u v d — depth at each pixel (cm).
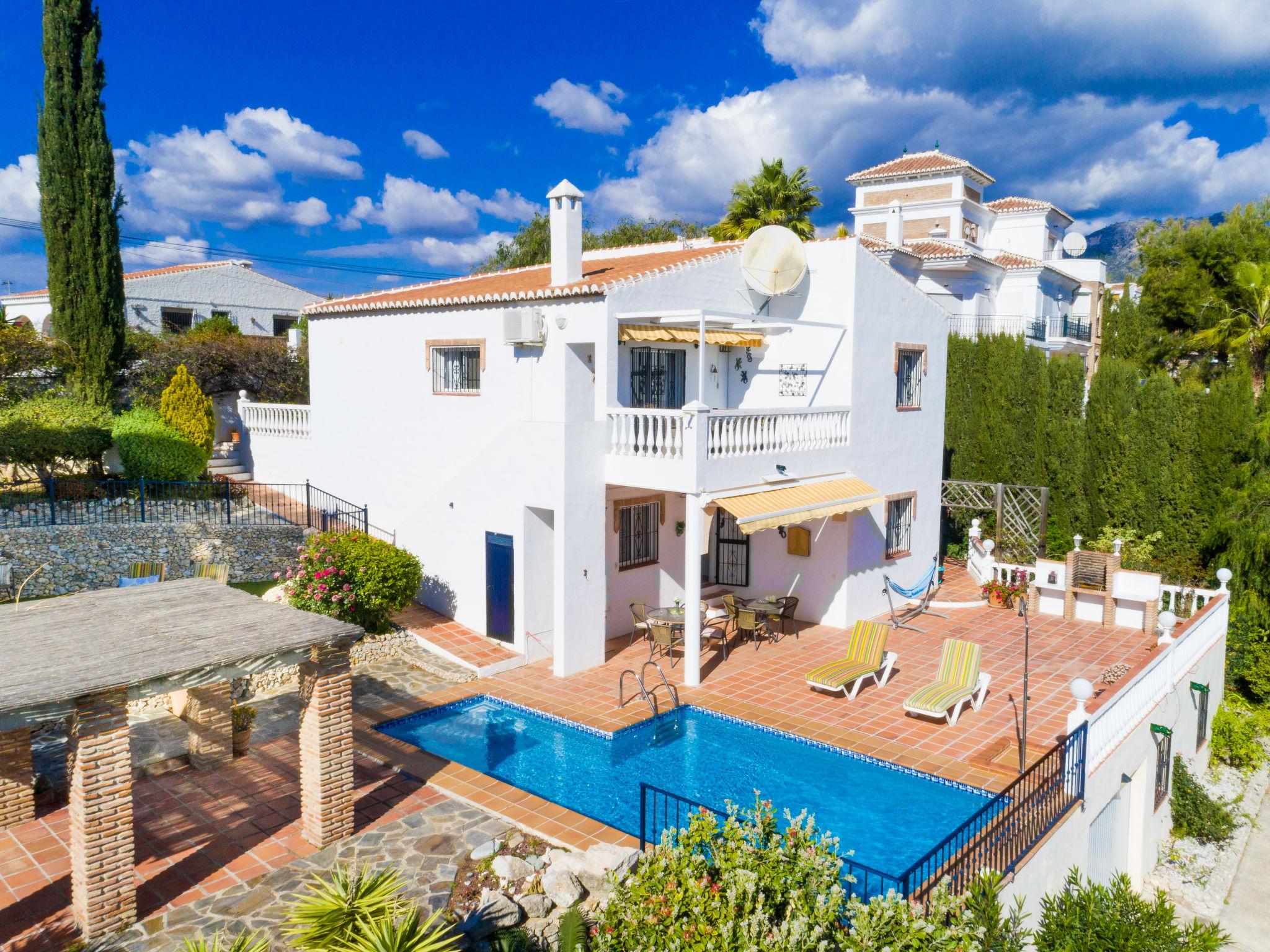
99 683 922
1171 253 5019
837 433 2205
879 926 816
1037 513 3081
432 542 2188
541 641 1981
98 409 2641
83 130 2798
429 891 1040
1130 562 2822
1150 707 1655
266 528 2350
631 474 1884
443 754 1505
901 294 2431
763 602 2183
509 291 2084
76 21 2780
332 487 2548
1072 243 5797
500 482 1972
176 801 1268
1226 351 4231
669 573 2305
